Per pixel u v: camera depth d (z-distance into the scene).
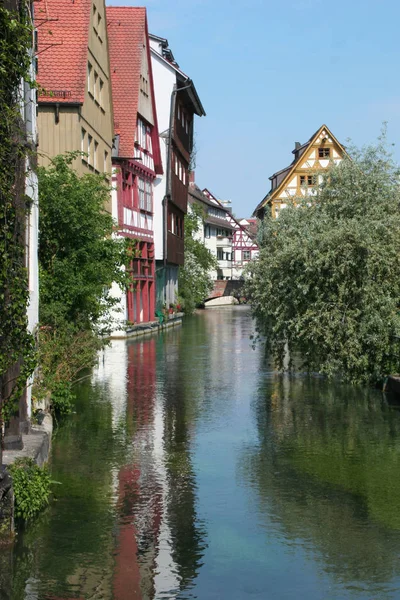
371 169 17.98
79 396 20.28
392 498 11.22
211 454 13.81
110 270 21.06
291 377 24.38
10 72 8.95
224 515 10.47
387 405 18.77
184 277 65.31
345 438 15.03
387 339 16.91
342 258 16.50
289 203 19.48
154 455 13.73
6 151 9.02
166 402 19.34
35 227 14.74
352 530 9.91
